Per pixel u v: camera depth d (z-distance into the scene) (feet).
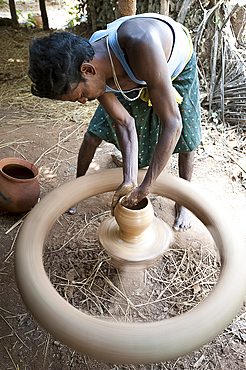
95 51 4.90
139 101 6.91
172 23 5.50
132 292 6.86
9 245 7.71
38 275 4.83
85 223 8.35
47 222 5.74
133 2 8.38
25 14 22.58
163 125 4.91
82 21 19.98
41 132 11.81
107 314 6.46
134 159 5.99
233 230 5.67
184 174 7.96
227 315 4.54
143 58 4.56
